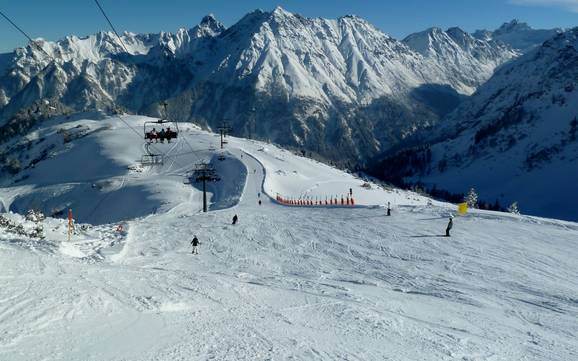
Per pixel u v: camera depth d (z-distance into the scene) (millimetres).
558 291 20906
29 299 10875
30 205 128000
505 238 32438
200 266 26656
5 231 26031
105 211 107938
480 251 28984
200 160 137250
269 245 33531
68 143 188375
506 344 13539
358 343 11734
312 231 37812
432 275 24062
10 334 8750
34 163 181500
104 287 13297
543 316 17344
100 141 175625
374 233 35469
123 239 33625
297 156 180875
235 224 42656
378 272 25031
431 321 15500
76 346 8805
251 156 135625
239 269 25875
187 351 9344
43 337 8938
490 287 21641
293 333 11773
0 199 137750
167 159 144750
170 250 32062
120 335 9703
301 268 26562
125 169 138375
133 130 193750
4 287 11594
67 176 150125
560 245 30281
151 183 114875
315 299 16562
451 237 33062
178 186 108438
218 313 12688
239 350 9820
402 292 20578
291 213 50188
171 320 11258
